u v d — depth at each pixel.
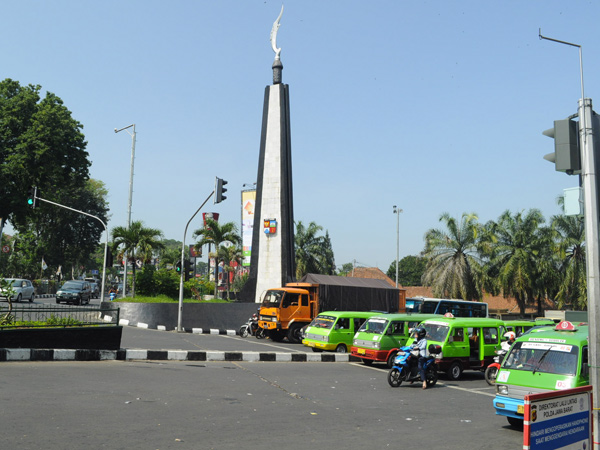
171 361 18.88
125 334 26.33
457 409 12.98
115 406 10.77
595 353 6.25
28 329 16.77
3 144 42.72
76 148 45.62
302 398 13.27
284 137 37.38
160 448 8.08
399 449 8.78
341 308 31.25
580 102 6.59
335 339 24.09
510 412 10.93
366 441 9.22
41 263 70.31
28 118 43.84
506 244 53.84
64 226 69.38
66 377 13.66
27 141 41.81
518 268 51.03
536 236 53.09
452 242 51.41
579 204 6.48
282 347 26.34
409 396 14.66
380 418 11.33
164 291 39.97
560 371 10.76
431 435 9.93
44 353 16.62
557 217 53.47
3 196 42.81
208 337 28.61
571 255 54.09
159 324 33.16
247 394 13.23
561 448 5.88
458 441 9.54
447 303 34.97
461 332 19.17
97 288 73.50
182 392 12.84
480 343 19.58
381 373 19.47
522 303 53.62
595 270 6.28
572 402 6.07
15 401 10.48
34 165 42.53
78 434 8.55
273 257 36.28
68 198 67.94
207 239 45.34
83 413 9.98
